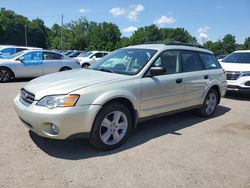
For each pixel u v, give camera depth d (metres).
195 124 5.91
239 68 9.11
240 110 7.55
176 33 87.81
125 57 5.23
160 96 4.98
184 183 3.43
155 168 3.77
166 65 5.21
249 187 3.42
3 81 11.44
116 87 4.25
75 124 3.84
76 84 4.04
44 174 3.48
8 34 89.12
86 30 89.00
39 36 99.75
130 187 3.28
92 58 20.48
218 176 3.64
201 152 4.39
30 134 4.79
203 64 6.22
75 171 3.59
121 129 4.47
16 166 3.65
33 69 11.95
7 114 6.00
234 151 4.50
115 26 88.75
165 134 5.18
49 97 3.82
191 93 5.73
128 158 4.05
